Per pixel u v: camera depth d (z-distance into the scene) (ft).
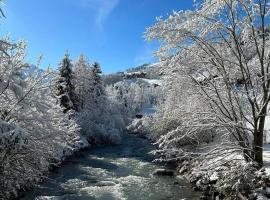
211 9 36.65
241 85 39.55
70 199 52.65
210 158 37.70
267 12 36.17
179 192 52.65
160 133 84.23
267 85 36.47
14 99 40.60
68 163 84.43
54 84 44.04
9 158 36.50
